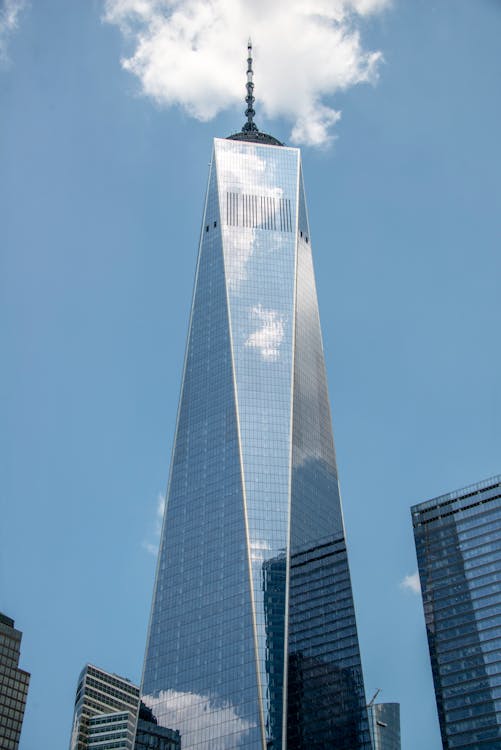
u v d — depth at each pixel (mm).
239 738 199625
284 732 197250
